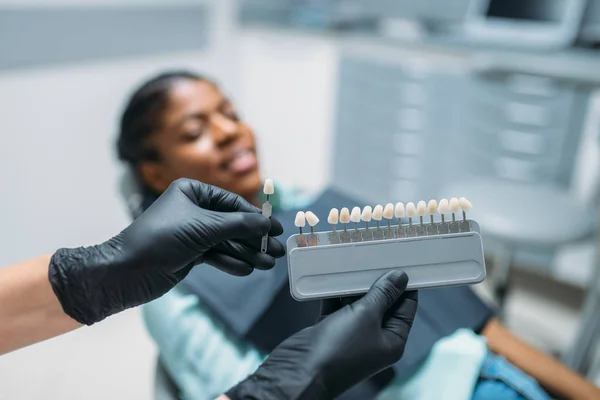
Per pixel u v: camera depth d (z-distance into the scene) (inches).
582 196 68.0
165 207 22.4
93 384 56.9
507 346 36.0
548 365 34.8
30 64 67.0
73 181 75.2
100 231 80.4
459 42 75.1
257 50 94.0
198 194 23.9
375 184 90.0
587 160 66.3
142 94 36.9
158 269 21.6
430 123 80.5
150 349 62.3
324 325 21.3
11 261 71.7
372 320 21.1
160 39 81.7
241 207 24.1
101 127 76.6
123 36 76.2
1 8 62.5
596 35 68.5
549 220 52.4
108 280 21.5
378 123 85.1
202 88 37.4
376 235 21.8
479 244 21.8
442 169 82.4
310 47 87.3
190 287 34.1
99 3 72.0
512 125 71.9
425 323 32.8
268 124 98.2
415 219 25.1
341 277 21.6
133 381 57.3
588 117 64.6
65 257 21.9
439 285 21.9
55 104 70.6
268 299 32.2
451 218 24.0
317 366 20.4
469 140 77.6
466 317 34.6
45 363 59.9
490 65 67.9
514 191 58.5
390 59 79.7
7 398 54.6
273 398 20.1
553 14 70.0
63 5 68.1
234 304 32.9
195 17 86.2
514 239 51.4
